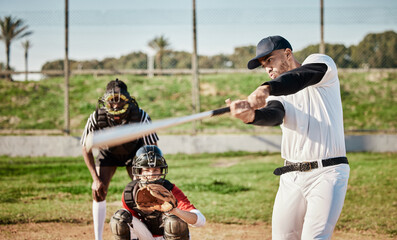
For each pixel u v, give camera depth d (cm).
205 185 739
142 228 307
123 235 297
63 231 497
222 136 1116
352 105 1525
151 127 148
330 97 264
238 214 569
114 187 728
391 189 710
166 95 1642
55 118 1438
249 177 813
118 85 406
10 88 1570
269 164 950
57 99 1567
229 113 196
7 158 1070
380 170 867
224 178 805
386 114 1459
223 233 494
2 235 474
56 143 1109
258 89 200
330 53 1260
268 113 226
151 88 1686
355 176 812
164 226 295
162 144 1110
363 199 648
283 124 267
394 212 578
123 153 422
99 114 410
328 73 243
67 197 671
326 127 261
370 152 1110
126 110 400
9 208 593
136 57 1417
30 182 789
